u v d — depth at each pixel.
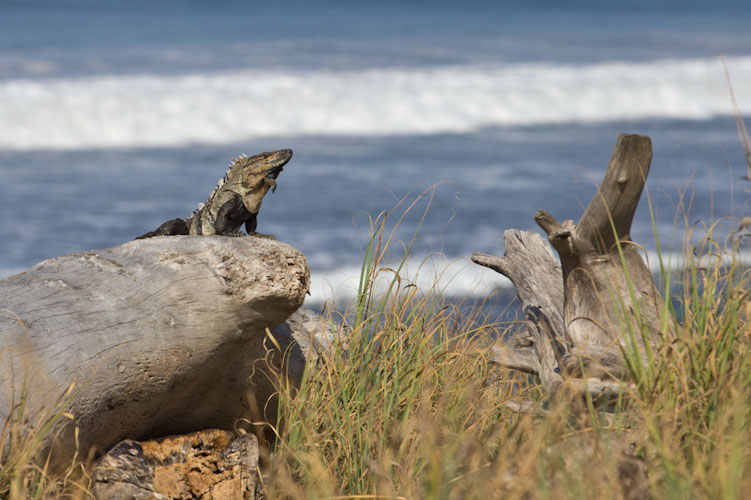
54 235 45.66
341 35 195.12
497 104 97.94
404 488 14.06
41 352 14.34
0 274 37.66
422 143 80.81
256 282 15.71
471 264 39.81
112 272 15.86
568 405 15.19
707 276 16.38
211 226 20.33
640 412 14.62
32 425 13.96
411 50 155.00
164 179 63.22
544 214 15.38
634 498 12.70
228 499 16.09
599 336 16.08
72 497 14.33
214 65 126.38
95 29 190.88
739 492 11.62
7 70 112.00
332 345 18.25
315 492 14.63
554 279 18.94
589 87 102.31
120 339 14.88
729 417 13.95
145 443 16.03
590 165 68.56
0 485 13.55
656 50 167.25
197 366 15.76
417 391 17.16
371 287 18.83
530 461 12.52
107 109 82.75
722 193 53.72
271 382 17.89
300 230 47.72
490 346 18.77
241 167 20.03
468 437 15.29
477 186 60.06
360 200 55.78
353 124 90.25
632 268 16.34
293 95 92.25
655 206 49.84
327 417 16.98
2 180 61.06
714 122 94.62
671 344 14.91
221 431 16.67
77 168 67.00
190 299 15.57
